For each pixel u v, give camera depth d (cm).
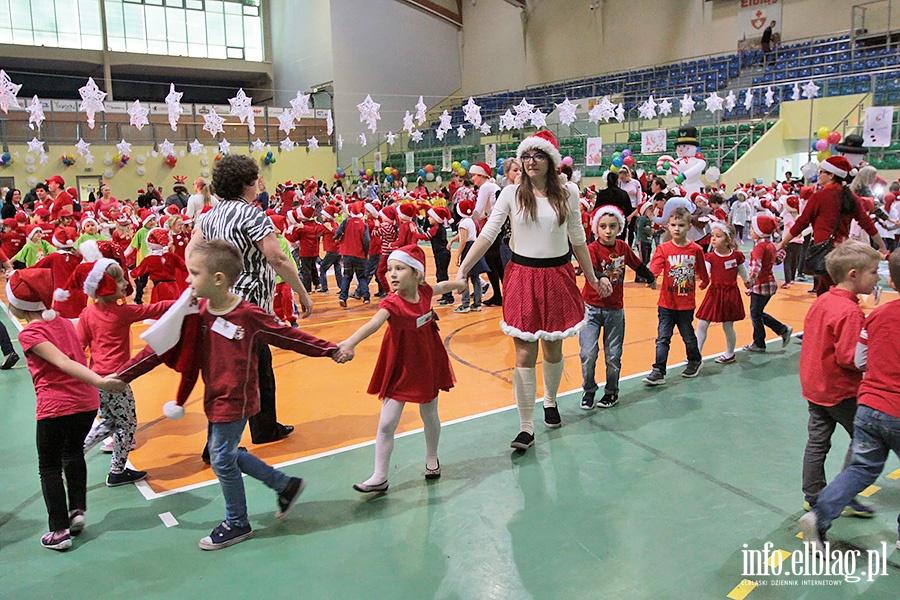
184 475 423
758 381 580
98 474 428
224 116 2700
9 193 1680
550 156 431
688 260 564
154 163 2581
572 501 376
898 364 287
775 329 672
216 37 3128
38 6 2692
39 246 855
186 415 536
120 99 3192
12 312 336
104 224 1070
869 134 1467
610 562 317
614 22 2705
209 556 329
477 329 813
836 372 322
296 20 3094
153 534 351
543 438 468
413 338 380
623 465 421
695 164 1296
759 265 648
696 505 369
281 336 332
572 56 2869
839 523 348
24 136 2375
